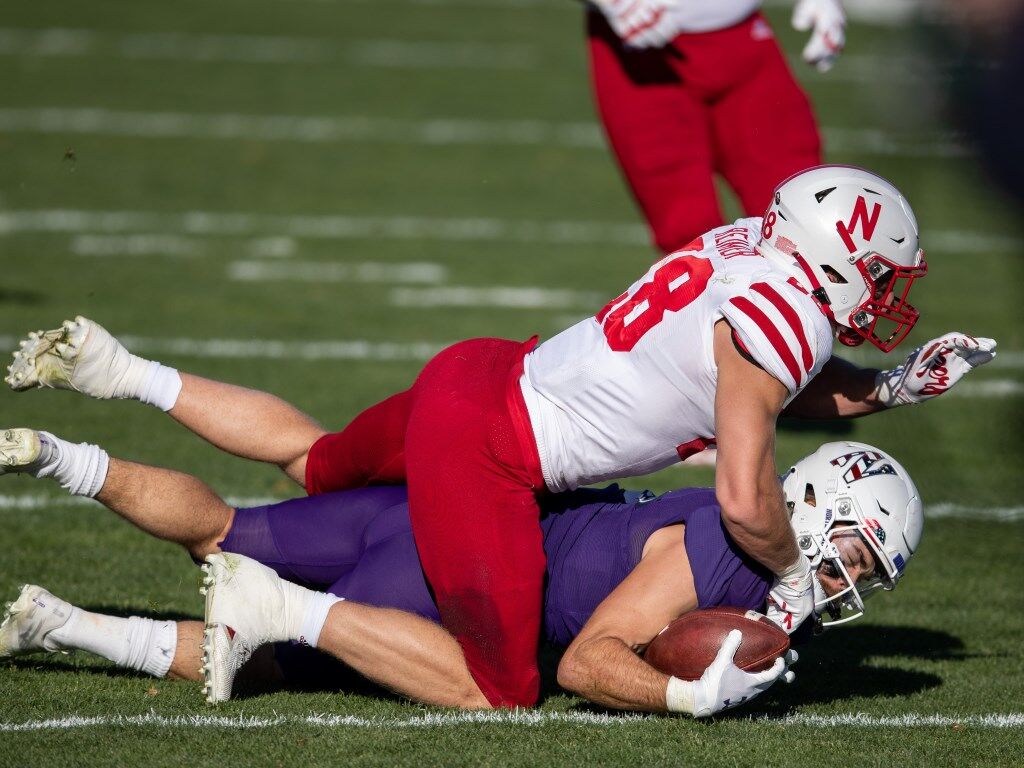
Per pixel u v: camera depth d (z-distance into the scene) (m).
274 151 44.16
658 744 11.62
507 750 11.41
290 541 13.59
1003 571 17.69
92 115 47.31
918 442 22.73
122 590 15.53
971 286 32.09
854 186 12.37
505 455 12.59
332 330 27.55
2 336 25.56
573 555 12.97
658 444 12.52
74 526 17.64
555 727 11.98
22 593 12.49
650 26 20.22
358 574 13.16
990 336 28.22
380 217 37.50
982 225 38.31
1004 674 14.25
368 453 13.86
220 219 36.44
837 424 23.83
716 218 20.98
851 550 12.52
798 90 21.19
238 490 19.09
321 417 21.97
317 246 34.34
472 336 27.47
